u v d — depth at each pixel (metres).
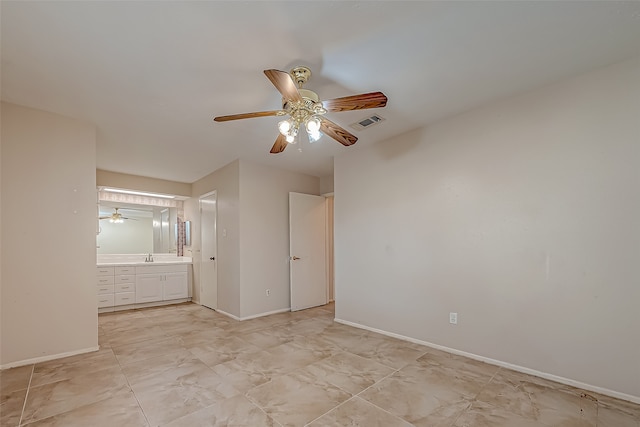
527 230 2.47
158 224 6.00
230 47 1.89
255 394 2.15
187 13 1.60
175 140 3.51
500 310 2.60
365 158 3.77
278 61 2.04
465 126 2.86
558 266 2.32
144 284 5.16
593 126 2.20
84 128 2.97
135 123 3.02
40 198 2.73
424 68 2.14
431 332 3.06
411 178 3.28
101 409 1.97
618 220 2.09
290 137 2.25
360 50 1.93
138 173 5.09
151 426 1.79
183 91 2.42
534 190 2.44
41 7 1.53
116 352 2.97
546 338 2.36
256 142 3.59
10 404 2.02
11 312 2.58
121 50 1.90
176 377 2.43
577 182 2.25
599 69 2.17
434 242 3.06
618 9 1.59
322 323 4.02
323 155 4.12
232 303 4.39
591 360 2.16
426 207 3.13
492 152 2.68
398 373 2.47
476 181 2.77
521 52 1.97
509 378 2.36
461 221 2.86
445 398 2.08
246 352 2.97
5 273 2.57
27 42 1.81
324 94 2.51
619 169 2.09
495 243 2.64
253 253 4.41
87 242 2.96
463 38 1.83
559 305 2.30
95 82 2.28
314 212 5.18
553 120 2.37
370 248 3.67
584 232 2.21
